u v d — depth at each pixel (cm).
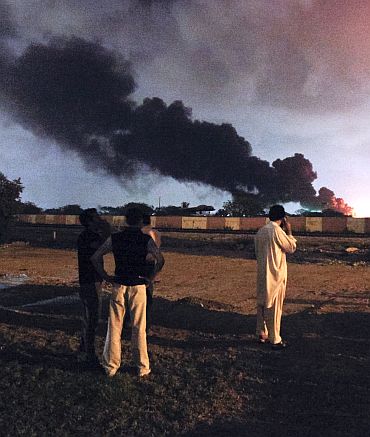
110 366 541
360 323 866
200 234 3534
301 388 545
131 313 547
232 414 479
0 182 3034
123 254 539
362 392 536
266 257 671
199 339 743
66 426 436
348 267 1981
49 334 727
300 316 938
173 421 457
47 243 3088
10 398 483
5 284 1368
